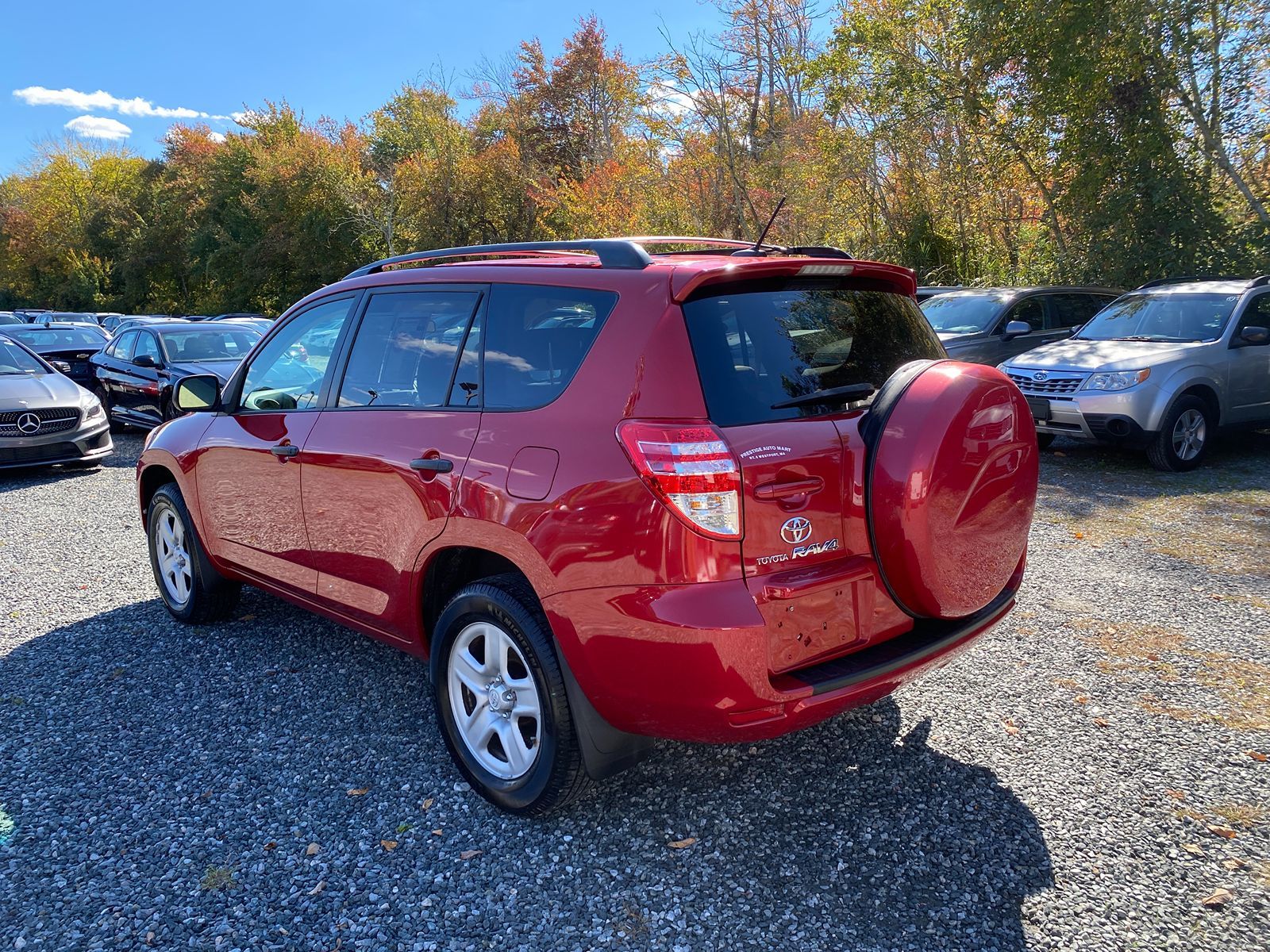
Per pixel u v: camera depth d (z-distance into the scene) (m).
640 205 27.00
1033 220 19.83
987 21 15.38
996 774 3.26
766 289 2.85
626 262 2.87
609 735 2.80
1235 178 14.19
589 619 2.62
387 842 2.92
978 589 2.96
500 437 2.92
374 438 3.41
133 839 2.96
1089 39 14.14
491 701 3.04
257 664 4.37
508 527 2.81
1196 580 5.27
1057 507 7.07
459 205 37.00
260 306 44.94
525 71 42.75
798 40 23.30
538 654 2.79
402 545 3.30
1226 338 8.60
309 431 3.78
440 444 3.12
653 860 2.80
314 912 2.59
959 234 21.55
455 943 2.46
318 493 3.72
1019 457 3.04
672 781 3.26
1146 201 14.85
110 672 4.30
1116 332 9.52
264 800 3.18
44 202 65.94
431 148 40.62
